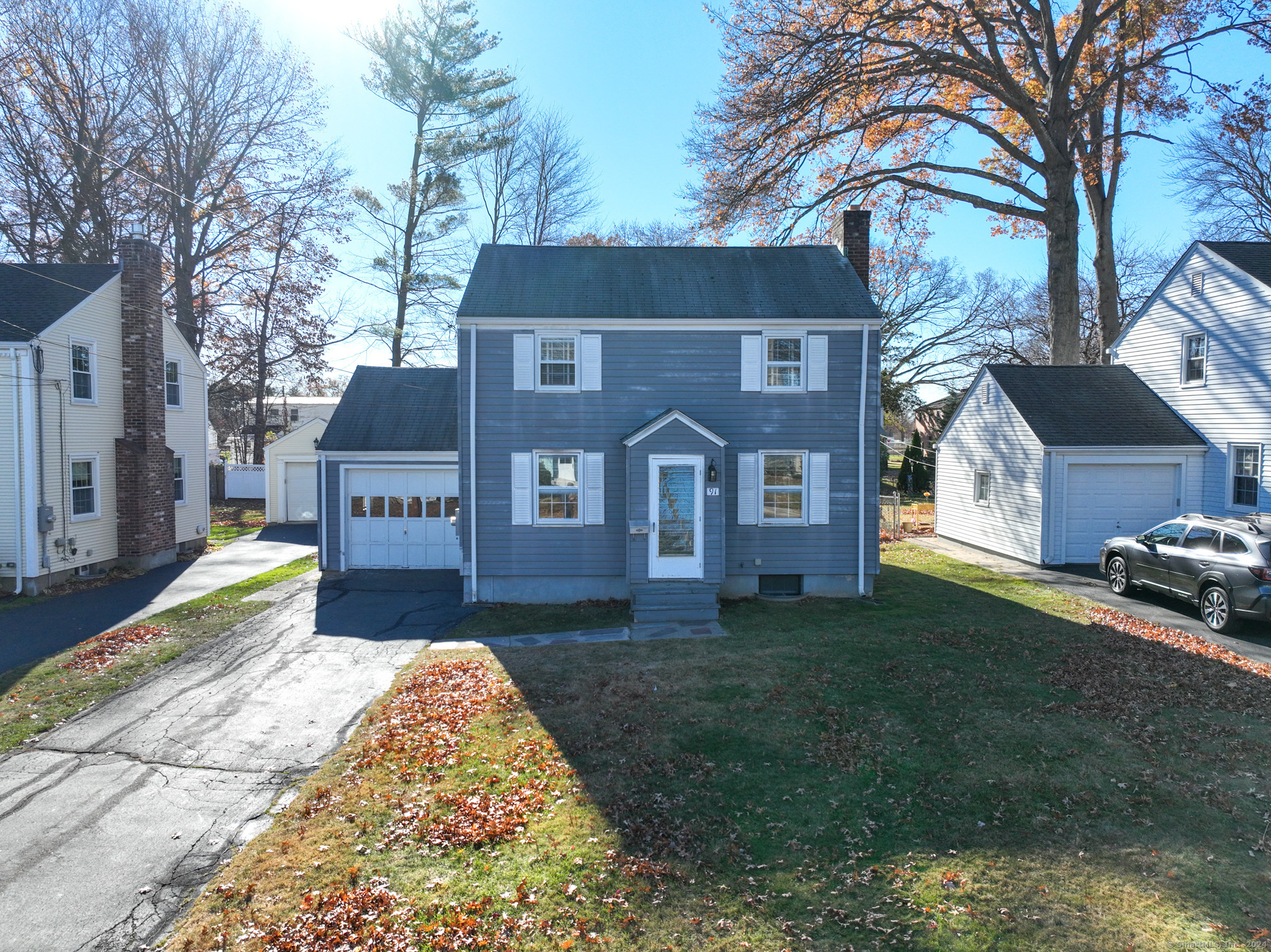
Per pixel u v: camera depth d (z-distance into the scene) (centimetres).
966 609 1397
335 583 1752
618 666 1075
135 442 1938
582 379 1503
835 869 580
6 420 1611
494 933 507
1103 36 2444
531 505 1516
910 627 1270
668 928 514
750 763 755
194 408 2269
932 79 2533
